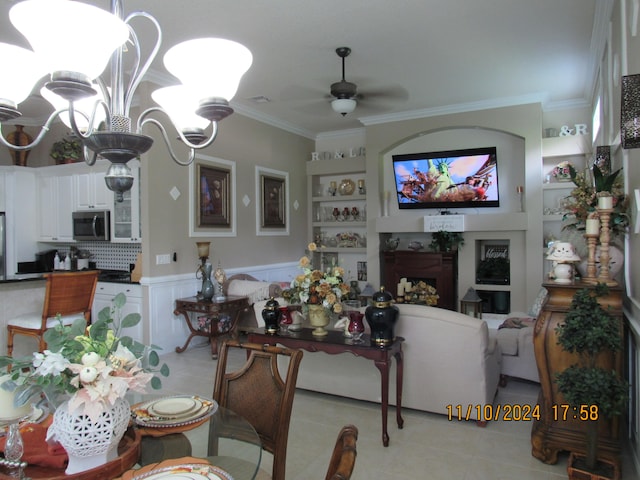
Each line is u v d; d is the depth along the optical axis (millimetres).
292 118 6824
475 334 2986
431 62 4625
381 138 6855
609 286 2502
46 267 6168
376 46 4211
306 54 4363
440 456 2672
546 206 6309
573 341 2277
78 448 1212
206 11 3484
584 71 4969
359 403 3518
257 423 1834
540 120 5891
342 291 3148
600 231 2740
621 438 2602
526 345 3703
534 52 4410
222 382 1958
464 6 3494
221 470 1308
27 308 4055
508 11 3578
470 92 5684
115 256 5988
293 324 3369
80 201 5707
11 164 6402
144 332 4863
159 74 4770
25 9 1145
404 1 3393
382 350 2799
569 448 2521
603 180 2938
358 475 2467
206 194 5562
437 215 6461
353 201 7801
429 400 3182
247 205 6305
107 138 1472
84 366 1213
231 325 5098
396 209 7199
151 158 4852
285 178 7203
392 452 2723
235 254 6059
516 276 6215
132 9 3422
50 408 1690
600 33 3939
